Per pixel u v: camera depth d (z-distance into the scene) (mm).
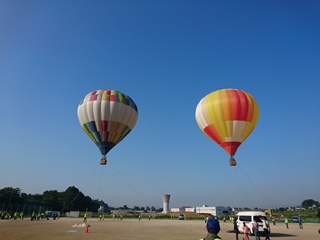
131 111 36594
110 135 35156
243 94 30016
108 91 36719
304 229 37344
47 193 137125
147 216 102688
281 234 28422
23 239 20859
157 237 24047
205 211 125750
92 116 34875
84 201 135000
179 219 85500
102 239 21922
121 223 51469
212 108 29688
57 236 23703
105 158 35281
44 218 68875
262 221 24250
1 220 52531
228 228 38406
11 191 105188
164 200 150750
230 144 29469
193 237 24156
